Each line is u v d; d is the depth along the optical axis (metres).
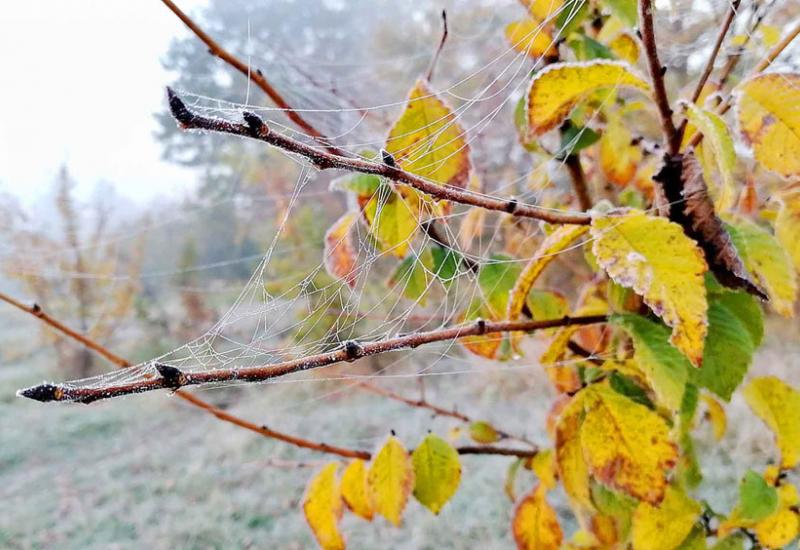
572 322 0.20
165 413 1.24
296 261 1.25
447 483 0.22
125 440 1.09
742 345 0.19
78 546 0.72
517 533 0.25
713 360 0.19
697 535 0.22
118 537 0.74
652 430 0.19
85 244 1.68
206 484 0.85
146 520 0.77
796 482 0.42
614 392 0.20
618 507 0.22
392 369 1.17
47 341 1.58
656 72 0.16
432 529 0.65
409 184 0.15
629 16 0.19
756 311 0.21
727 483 0.55
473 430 0.29
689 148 0.18
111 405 1.31
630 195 0.27
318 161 0.13
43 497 0.87
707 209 0.17
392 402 1.06
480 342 0.24
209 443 1.02
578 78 0.17
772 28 0.24
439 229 0.25
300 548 0.68
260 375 0.14
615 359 0.22
